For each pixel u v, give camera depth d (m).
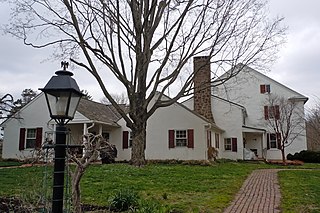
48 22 14.02
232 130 25.06
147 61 15.05
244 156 24.89
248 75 28.83
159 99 15.50
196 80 22.12
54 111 3.58
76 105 3.72
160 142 21.17
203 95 24.31
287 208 6.73
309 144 31.72
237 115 25.16
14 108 21.88
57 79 3.62
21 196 5.39
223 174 13.39
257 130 25.75
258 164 21.98
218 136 24.47
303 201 7.43
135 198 6.18
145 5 14.46
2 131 22.77
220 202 7.23
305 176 13.09
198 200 7.38
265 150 27.31
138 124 15.34
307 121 31.25
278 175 13.77
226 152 24.97
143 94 15.37
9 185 8.99
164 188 9.06
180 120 21.05
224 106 25.44
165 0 14.78
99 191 8.31
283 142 24.50
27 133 21.45
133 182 10.10
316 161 25.08
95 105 24.70
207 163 18.72
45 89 3.55
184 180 10.86
